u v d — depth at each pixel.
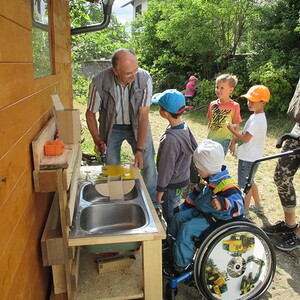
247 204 3.00
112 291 1.81
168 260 2.08
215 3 9.52
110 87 2.62
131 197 2.23
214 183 1.90
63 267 1.69
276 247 2.68
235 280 2.01
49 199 2.05
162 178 2.30
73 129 1.78
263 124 2.81
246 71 8.71
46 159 1.53
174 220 2.13
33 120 1.51
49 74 2.25
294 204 2.70
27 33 1.43
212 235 1.85
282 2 8.22
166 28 10.56
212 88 9.17
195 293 2.20
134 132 2.75
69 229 1.67
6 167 1.09
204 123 7.83
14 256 1.18
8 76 1.12
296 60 7.54
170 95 2.26
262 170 4.52
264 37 8.08
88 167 2.61
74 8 5.37
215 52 9.94
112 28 6.34
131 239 1.66
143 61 12.56
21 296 1.27
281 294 2.21
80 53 5.86
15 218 1.20
